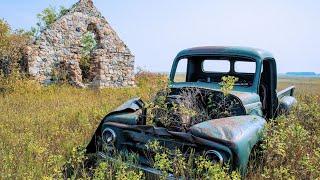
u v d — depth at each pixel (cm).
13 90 1608
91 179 467
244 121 448
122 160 465
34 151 532
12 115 937
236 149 394
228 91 483
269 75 645
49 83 1892
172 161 414
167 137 441
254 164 444
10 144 605
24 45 1814
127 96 1522
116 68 2114
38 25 2253
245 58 595
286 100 688
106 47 2083
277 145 432
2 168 476
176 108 491
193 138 416
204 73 687
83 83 2025
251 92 562
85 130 725
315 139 533
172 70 656
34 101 1304
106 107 1012
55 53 1933
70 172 489
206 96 528
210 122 436
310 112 648
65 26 1978
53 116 913
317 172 416
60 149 582
